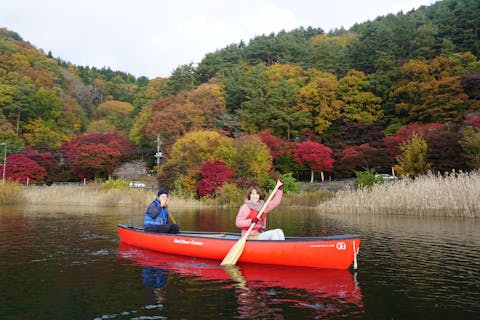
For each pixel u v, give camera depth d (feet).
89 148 159.74
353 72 194.39
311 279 16.11
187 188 94.99
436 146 97.81
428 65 176.86
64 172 167.43
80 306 12.41
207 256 20.42
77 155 159.12
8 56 249.55
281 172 154.30
